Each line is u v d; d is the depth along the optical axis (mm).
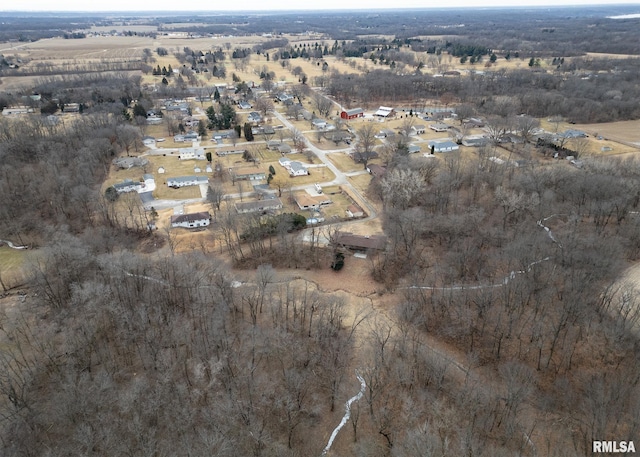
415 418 56469
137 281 79875
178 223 109312
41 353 67688
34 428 55062
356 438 55094
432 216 104500
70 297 79125
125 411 55250
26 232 108250
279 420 56469
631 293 72312
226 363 64000
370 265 94000
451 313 75438
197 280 79938
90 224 110312
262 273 81250
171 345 67875
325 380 63031
